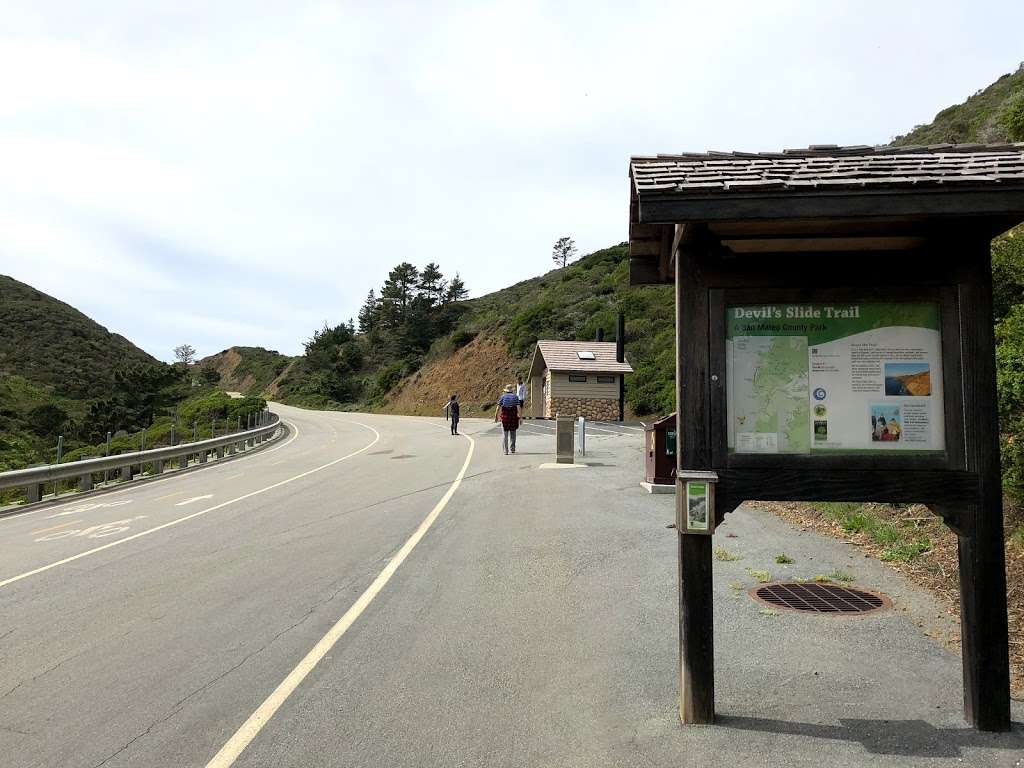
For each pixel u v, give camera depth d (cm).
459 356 6606
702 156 430
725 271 398
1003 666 374
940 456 385
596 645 520
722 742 369
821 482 388
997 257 829
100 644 560
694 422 394
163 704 441
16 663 525
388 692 446
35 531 1161
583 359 3731
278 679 474
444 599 642
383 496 1301
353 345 10544
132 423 5100
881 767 340
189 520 1157
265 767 358
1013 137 1060
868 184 351
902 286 391
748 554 755
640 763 350
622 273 6138
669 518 987
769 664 470
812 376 394
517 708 418
